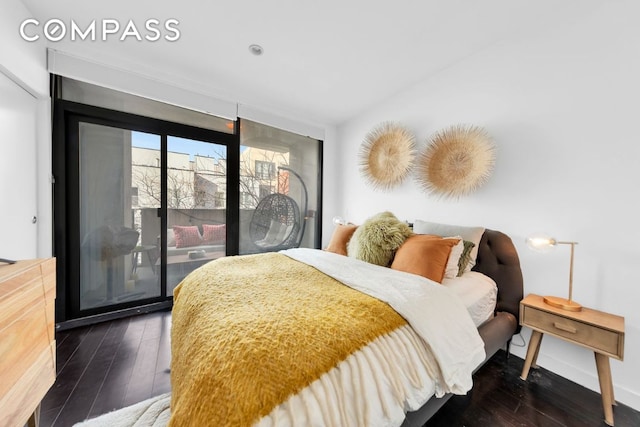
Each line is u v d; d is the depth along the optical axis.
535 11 1.65
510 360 1.76
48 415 1.21
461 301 1.29
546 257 1.68
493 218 1.96
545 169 1.68
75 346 1.81
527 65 1.76
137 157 2.35
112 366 1.60
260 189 3.10
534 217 1.74
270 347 0.76
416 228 2.24
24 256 1.71
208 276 1.47
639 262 1.33
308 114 3.24
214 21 1.74
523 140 1.79
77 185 2.09
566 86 1.59
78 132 2.09
